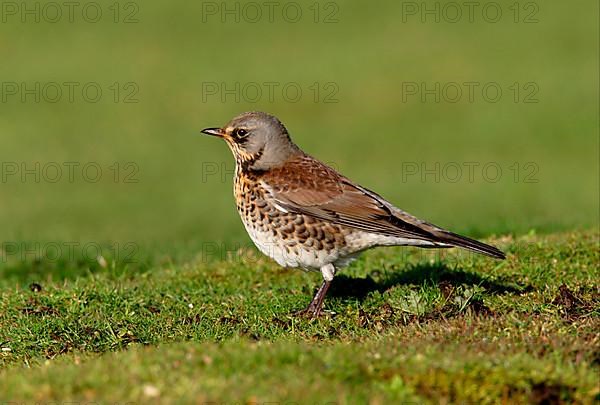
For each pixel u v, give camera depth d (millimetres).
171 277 12969
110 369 7660
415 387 7500
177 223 22344
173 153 29578
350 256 10938
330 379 7410
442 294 10547
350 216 10672
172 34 39375
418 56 36219
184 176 27641
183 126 31703
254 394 7035
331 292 11516
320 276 12391
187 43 38531
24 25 40094
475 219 18953
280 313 10766
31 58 37062
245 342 8438
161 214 23516
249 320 10453
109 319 10562
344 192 10828
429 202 23438
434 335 8695
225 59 36875
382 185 25719
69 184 26859
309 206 10734
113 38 39094
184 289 12109
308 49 37562
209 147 30328
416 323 9422
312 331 9734
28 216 23281
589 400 7496
